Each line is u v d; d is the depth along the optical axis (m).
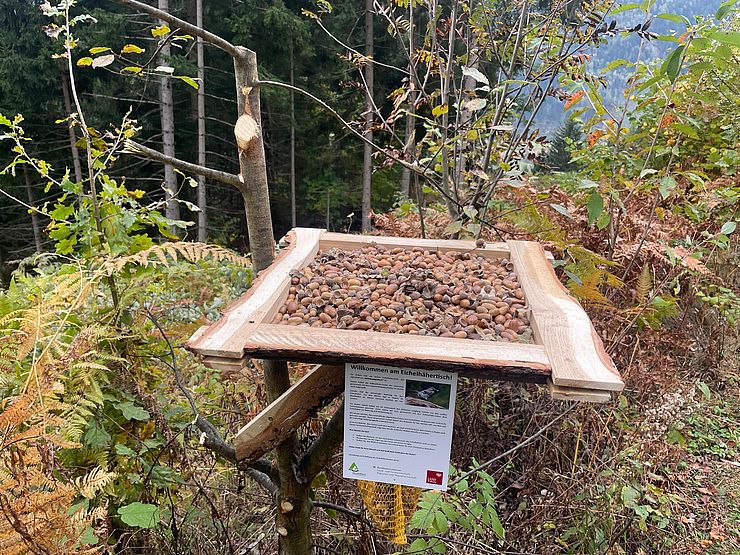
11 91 9.36
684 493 2.39
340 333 1.21
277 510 1.67
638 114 4.11
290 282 1.51
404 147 2.38
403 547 1.90
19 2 9.50
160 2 8.25
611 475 2.08
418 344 1.17
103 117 9.69
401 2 2.67
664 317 3.17
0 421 1.14
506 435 2.44
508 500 2.28
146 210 2.07
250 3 9.62
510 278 1.65
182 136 10.83
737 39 1.99
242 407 2.20
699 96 2.71
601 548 1.97
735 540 2.15
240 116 1.56
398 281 1.55
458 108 2.47
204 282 4.10
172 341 2.17
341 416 1.52
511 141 2.57
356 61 2.64
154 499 1.86
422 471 1.33
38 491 1.15
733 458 2.67
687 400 2.48
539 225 2.88
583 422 2.35
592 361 1.10
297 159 11.59
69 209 1.93
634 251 2.95
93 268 1.84
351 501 2.11
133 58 8.98
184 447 1.90
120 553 1.68
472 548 1.88
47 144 10.09
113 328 1.79
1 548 1.04
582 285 2.24
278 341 1.17
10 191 10.30
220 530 1.95
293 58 10.31
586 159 3.52
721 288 3.38
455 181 2.62
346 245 1.88
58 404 1.31
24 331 1.38
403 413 1.31
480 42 2.72
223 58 10.27
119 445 1.70
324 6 2.63
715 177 4.09
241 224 11.80
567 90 2.70
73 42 1.91
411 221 3.95
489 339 1.25
